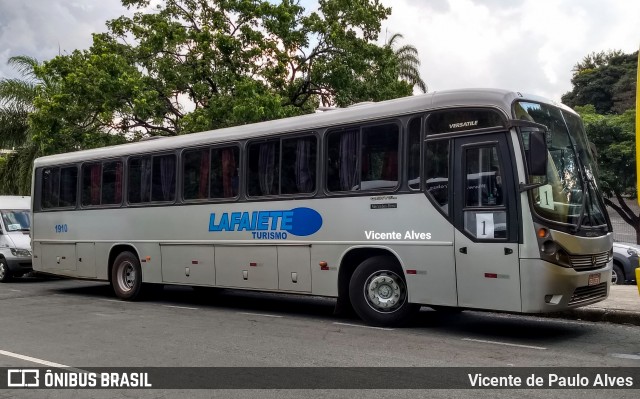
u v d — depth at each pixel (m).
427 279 8.74
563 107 9.12
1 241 18.12
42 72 19.50
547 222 7.89
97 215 14.02
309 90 20.12
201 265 11.82
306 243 10.12
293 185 10.41
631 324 9.55
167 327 9.67
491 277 8.14
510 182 8.05
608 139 27.16
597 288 8.62
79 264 14.43
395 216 9.10
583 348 7.77
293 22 19.78
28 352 7.88
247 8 18.94
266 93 17.80
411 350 7.68
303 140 10.38
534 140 7.74
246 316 10.80
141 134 20.08
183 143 12.34
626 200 29.94
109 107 18.27
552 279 7.79
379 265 9.36
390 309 9.30
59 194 15.08
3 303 12.96
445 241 8.58
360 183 9.55
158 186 12.78
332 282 9.80
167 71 19.17
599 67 42.47
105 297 14.16
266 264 10.70
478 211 8.30
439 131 8.80
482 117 8.43
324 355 7.46
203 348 8.00
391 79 20.16
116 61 18.47
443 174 8.69
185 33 19.30
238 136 11.34
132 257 13.23
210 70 19.09
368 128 9.56
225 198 11.47
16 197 19.52
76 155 14.75
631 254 15.01
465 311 10.97
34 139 18.94
